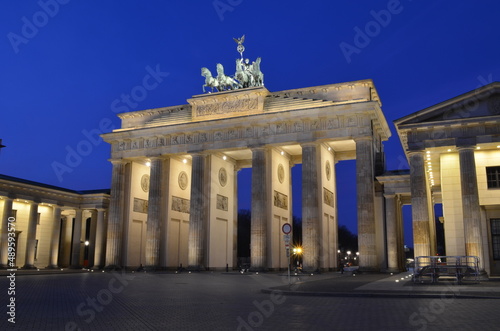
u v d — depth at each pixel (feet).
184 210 340.18
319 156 283.79
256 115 288.71
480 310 82.99
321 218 278.26
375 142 289.53
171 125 313.12
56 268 357.82
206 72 324.80
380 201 271.49
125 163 336.29
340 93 282.36
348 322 70.44
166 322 71.61
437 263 166.91
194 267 293.23
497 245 185.78
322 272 270.67
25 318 75.31
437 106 183.21
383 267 263.49
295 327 66.28
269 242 287.28
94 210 382.42
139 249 337.72
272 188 296.71
